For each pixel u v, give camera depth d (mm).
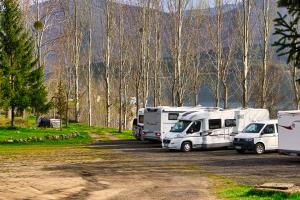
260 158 26625
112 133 48312
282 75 57656
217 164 23703
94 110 80500
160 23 57188
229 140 32719
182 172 20672
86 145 35875
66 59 71438
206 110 32938
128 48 61281
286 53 10438
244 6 39062
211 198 14281
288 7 10016
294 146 24531
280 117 25156
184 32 56531
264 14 41562
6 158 26734
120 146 35031
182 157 27344
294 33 10219
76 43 63062
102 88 83750
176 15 49062
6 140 35875
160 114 34500
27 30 52188
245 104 38688
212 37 54188
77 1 63781
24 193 15461
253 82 56812
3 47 46562
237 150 30109
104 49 62062
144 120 35969
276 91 57312
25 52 47719
